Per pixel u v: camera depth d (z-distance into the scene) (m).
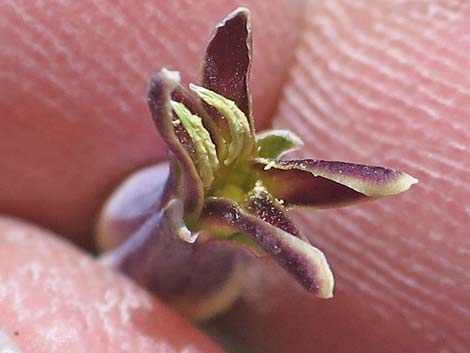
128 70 0.06
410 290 0.06
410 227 0.06
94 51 0.06
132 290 0.06
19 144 0.06
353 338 0.06
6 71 0.06
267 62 0.07
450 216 0.06
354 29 0.07
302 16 0.07
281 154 0.05
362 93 0.06
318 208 0.05
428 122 0.06
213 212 0.05
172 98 0.05
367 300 0.06
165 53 0.06
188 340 0.06
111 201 0.06
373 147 0.06
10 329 0.05
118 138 0.06
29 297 0.06
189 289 0.06
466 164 0.06
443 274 0.06
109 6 0.06
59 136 0.06
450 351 0.06
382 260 0.06
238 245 0.05
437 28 0.06
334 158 0.06
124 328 0.06
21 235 0.06
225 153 0.05
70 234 0.07
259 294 0.07
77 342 0.05
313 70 0.07
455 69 0.06
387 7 0.07
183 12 0.06
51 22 0.06
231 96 0.05
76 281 0.06
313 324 0.07
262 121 0.07
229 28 0.05
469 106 0.06
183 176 0.05
